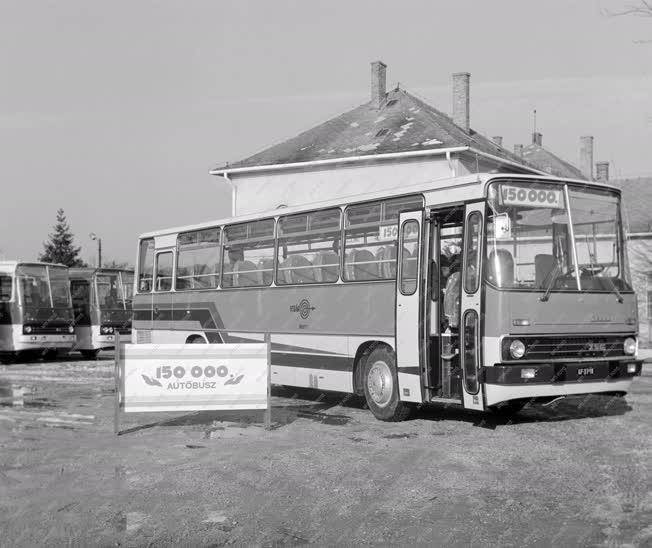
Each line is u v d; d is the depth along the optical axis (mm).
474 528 6324
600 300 11172
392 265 12234
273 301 14922
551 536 6090
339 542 6012
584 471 8305
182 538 6148
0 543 6074
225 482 7977
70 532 6336
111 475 8359
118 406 10984
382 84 37406
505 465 8656
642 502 7051
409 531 6266
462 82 39062
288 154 35438
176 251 18109
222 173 36250
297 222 14508
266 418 11430
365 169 33406
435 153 31422
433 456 9195
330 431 11211
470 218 11000
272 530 6332
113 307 29828
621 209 11812
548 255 11047
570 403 13938
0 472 8539
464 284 10953
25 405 14445
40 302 27156
